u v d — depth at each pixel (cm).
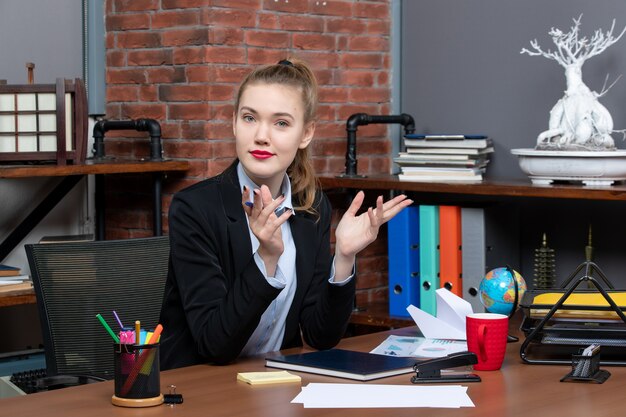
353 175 390
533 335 218
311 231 236
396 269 382
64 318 260
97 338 262
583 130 336
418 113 419
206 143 369
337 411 177
